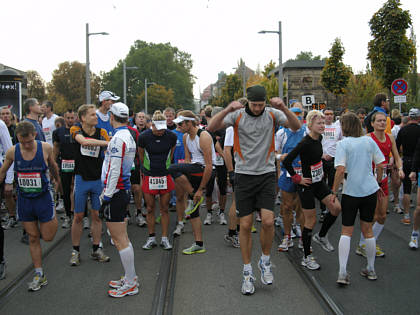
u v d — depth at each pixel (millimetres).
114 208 4312
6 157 4531
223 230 7102
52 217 4625
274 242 6297
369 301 4047
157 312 3842
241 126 4293
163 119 5645
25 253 5852
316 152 4938
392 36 13977
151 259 5484
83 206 5309
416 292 4266
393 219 7660
